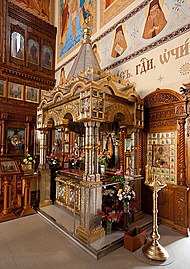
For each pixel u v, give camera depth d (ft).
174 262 8.02
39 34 25.18
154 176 8.78
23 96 22.63
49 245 9.34
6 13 21.45
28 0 24.21
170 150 11.94
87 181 9.53
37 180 15.69
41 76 24.44
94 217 9.31
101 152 14.94
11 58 22.00
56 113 12.90
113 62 16.55
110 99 10.64
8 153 21.17
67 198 13.60
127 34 15.44
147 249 8.48
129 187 10.55
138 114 12.08
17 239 9.93
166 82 12.29
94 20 19.48
